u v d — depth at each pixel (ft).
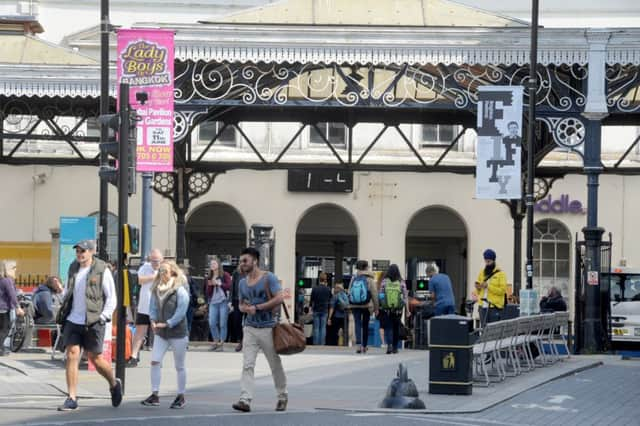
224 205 226.38
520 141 131.03
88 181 221.25
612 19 225.97
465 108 134.51
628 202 223.30
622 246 223.10
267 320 77.15
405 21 136.36
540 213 221.87
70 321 77.20
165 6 224.12
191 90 135.85
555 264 222.69
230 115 165.58
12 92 137.90
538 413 80.02
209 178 169.78
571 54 134.31
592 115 135.33
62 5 224.33
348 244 233.14
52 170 221.25
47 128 216.95
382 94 134.82
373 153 224.53
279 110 164.14
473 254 223.10
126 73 125.70
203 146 223.92
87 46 216.95
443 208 227.40
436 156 224.74
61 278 142.10
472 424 73.05
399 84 159.53
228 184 223.51
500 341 100.01
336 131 225.15
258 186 223.71
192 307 134.41
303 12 136.87
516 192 131.03
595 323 135.33
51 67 137.69
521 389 93.04
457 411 78.74
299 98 135.85
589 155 135.74
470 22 137.28
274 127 224.12
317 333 168.76
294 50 134.00
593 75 134.62
